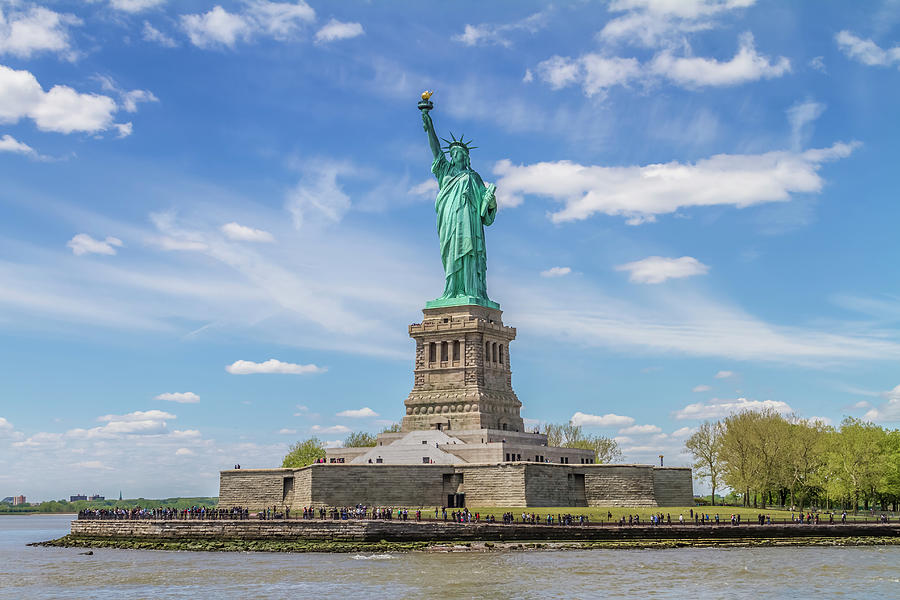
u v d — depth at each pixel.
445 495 179.62
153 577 119.31
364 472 175.38
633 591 103.94
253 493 186.75
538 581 110.69
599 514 164.38
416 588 106.56
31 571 127.38
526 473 174.25
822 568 120.75
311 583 111.19
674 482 198.00
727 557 132.12
